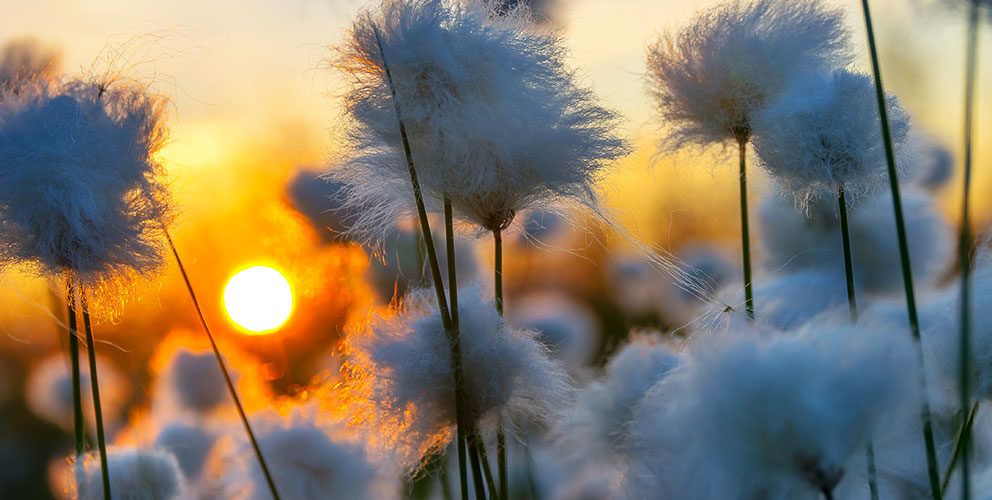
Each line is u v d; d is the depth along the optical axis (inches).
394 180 21.9
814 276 24.0
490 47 21.5
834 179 21.3
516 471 24.4
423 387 21.6
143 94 22.5
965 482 19.2
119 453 24.0
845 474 19.1
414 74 21.3
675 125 22.5
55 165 21.8
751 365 18.7
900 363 18.7
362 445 24.2
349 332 22.1
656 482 19.7
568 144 21.6
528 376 21.9
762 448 18.6
